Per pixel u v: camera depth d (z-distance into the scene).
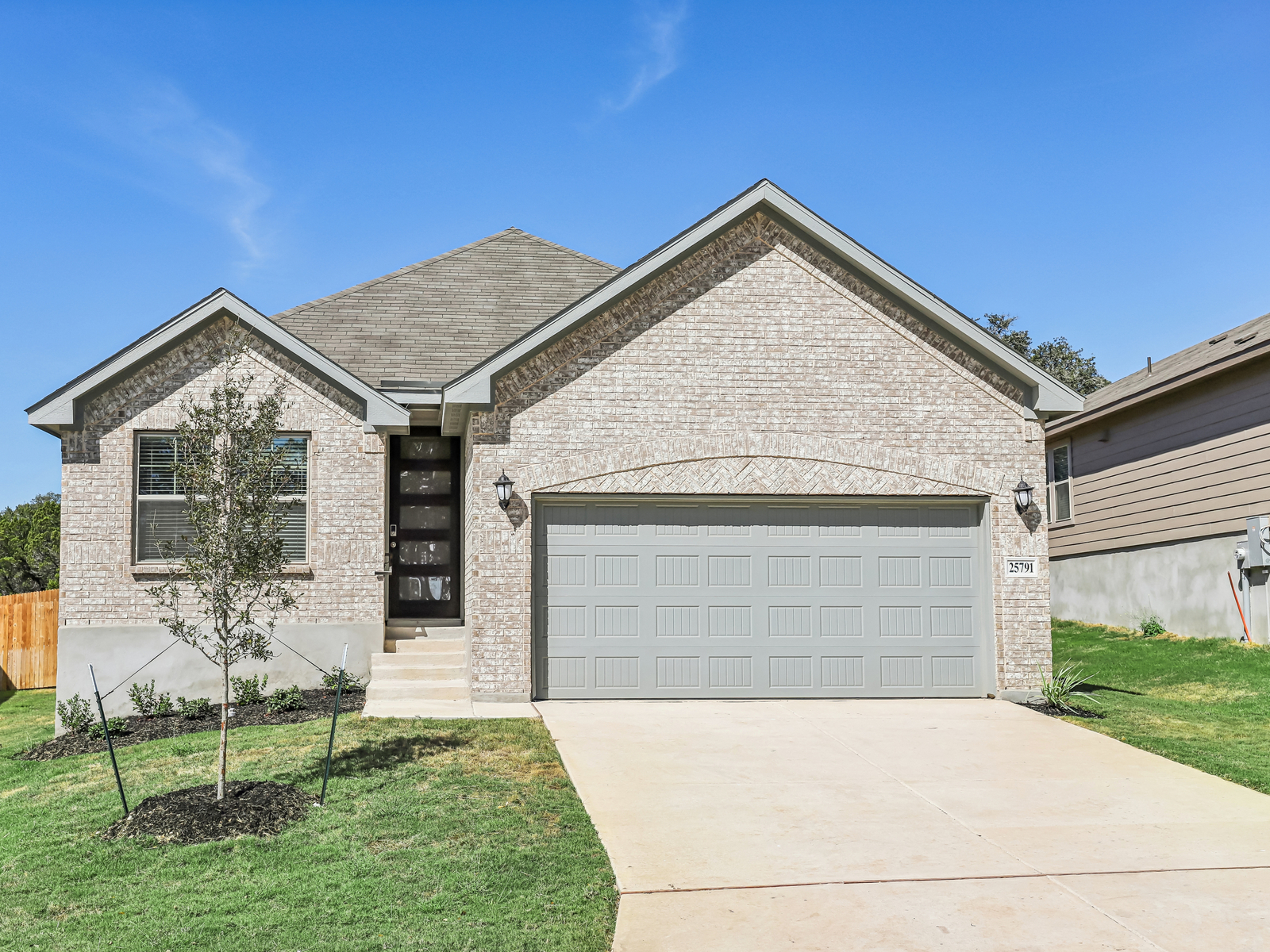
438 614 16.06
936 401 13.76
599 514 13.39
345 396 14.70
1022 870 7.30
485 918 6.35
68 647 13.91
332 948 5.93
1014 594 13.61
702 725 11.73
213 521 8.61
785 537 13.62
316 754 10.07
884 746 10.89
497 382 13.16
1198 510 18.98
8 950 6.01
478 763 9.77
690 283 13.58
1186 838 8.04
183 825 7.97
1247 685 14.52
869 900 6.73
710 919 6.41
